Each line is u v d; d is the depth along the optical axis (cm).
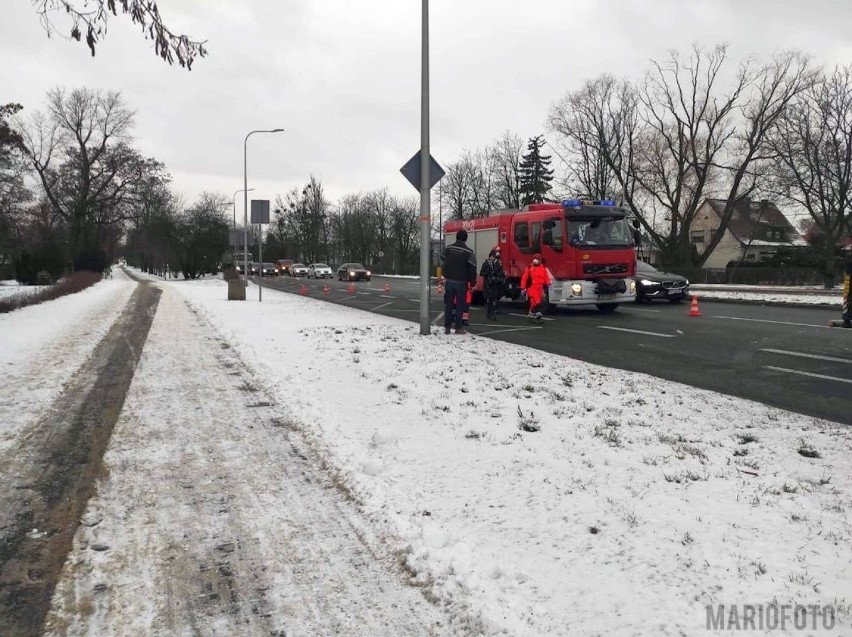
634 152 4559
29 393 757
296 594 318
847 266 1446
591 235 1728
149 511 417
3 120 3241
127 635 286
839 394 752
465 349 1085
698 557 333
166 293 2923
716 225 6681
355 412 649
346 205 9538
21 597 316
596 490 427
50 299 2400
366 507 417
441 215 7744
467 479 454
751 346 1152
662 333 1364
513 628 279
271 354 1030
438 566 336
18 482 469
